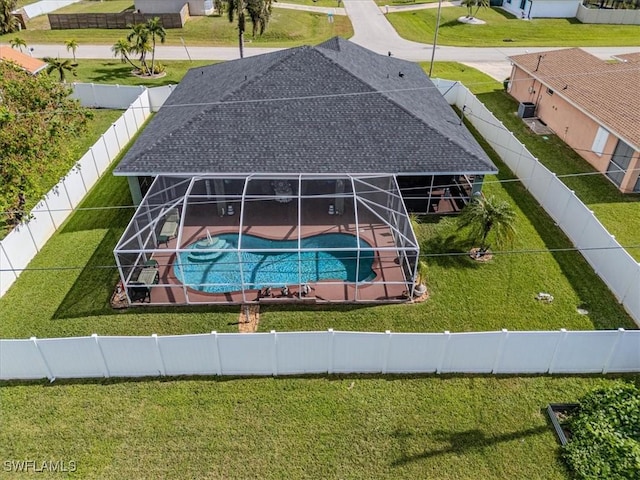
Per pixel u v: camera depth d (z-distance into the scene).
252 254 23.75
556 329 19.56
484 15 73.56
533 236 25.25
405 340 16.70
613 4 72.56
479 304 20.91
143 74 49.75
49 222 24.97
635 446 14.30
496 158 32.94
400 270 22.97
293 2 84.81
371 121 26.58
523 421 15.97
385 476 14.42
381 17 76.44
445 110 31.52
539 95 38.94
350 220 26.55
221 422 15.92
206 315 20.30
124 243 19.83
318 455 14.96
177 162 24.75
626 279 20.39
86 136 31.84
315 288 21.83
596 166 31.42
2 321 19.78
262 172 24.38
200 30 64.75
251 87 27.72
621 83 34.62
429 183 26.69
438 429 15.72
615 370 17.56
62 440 15.34
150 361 17.05
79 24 66.31
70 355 16.70
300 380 17.41
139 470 14.52
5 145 22.94
